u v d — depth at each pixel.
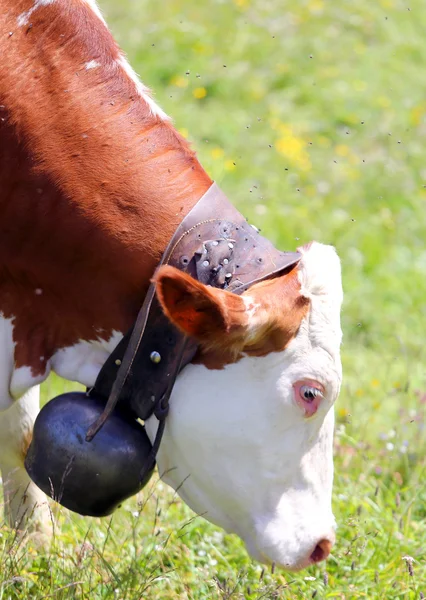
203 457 4.38
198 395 4.30
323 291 4.27
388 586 5.29
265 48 14.37
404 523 5.95
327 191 11.28
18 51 4.41
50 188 4.39
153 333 4.32
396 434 6.69
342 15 15.70
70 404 4.49
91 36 4.54
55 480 4.46
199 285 3.73
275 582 5.11
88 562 5.11
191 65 13.57
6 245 4.50
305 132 12.63
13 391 4.77
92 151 4.41
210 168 10.84
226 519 4.50
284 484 4.39
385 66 14.54
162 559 5.35
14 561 4.97
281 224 10.21
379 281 9.92
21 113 4.38
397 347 8.89
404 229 10.88
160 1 15.27
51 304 4.59
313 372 4.23
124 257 4.39
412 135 12.94
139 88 4.60
